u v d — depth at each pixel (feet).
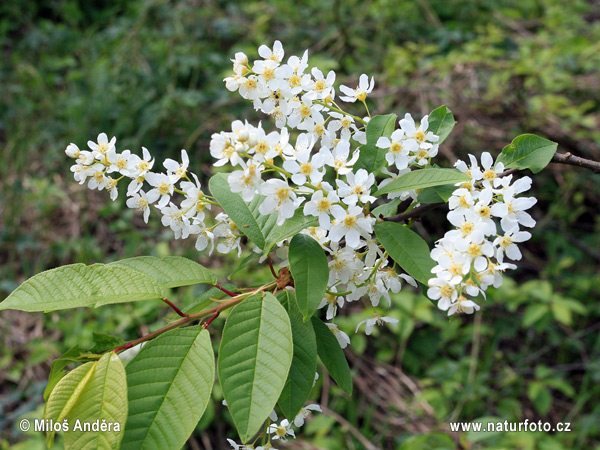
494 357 14.51
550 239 16.57
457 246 3.99
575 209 17.26
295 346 4.23
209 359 3.72
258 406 3.54
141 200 4.82
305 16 21.40
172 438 3.49
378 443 12.89
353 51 19.45
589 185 16.76
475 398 13.03
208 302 4.66
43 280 3.77
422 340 14.64
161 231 16.08
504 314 15.26
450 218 4.19
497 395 13.73
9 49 22.39
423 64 17.70
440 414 12.50
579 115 16.43
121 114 17.70
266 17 20.45
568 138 16.52
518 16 21.35
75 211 16.90
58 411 3.50
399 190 4.40
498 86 16.84
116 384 3.55
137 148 16.63
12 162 17.84
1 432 12.24
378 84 17.46
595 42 20.02
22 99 19.49
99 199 17.12
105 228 16.63
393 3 21.03
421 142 4.75
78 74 19.34
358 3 21.72
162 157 16.84
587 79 18.22
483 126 16.53
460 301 4.01
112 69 19.52
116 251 16.17
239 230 4.96
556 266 15.81
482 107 16.60
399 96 16.93
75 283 3.82
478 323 13.84
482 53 17.24
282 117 4.91
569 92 18.56
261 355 3.72
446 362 13.67
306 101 4.94
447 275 4.01
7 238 15.97
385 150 4.94
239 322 3.84
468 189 4.50
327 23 21.24
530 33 21.76
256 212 4.62
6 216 16.65
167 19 21.76
